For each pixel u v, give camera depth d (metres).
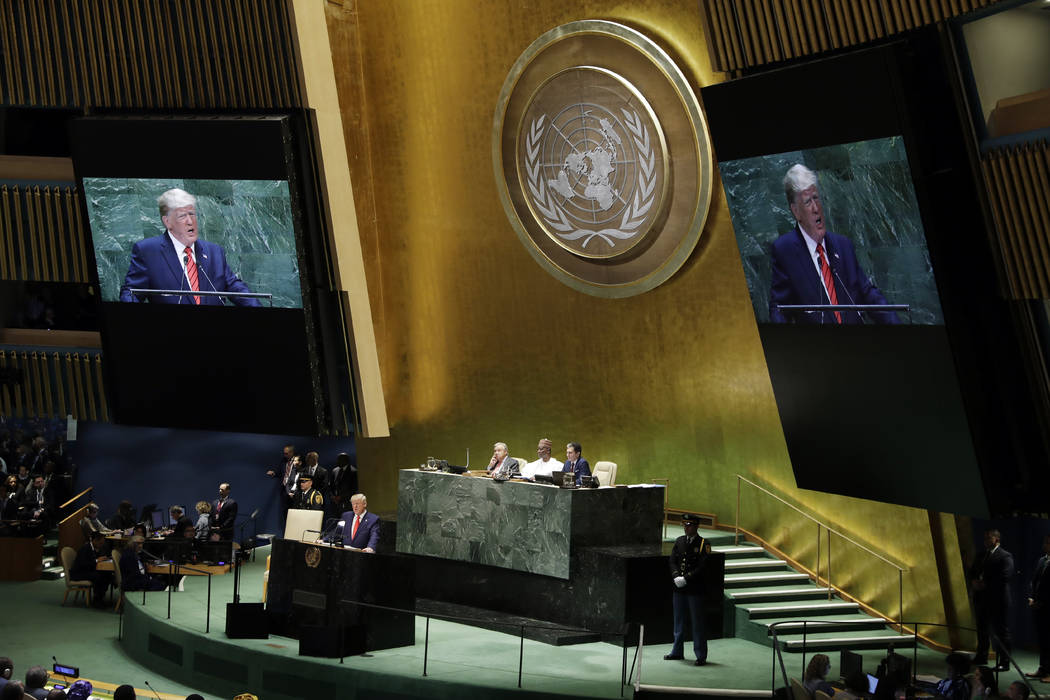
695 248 17.44
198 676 14.57
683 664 13.52
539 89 18.53
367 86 20.30
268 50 17.34
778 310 14.87
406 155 20.14
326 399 18.41
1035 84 12.34
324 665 13.43
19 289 21.31
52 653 15.80
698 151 17.06
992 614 13.73
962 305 13.22
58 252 18.94
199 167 17.44
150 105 18.34
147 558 17.73
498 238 19.47
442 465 16.62
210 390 18.69
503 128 18.97
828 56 13.81
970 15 12.30
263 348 18.11
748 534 17.17
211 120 17.16
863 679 11.19
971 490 13.72
